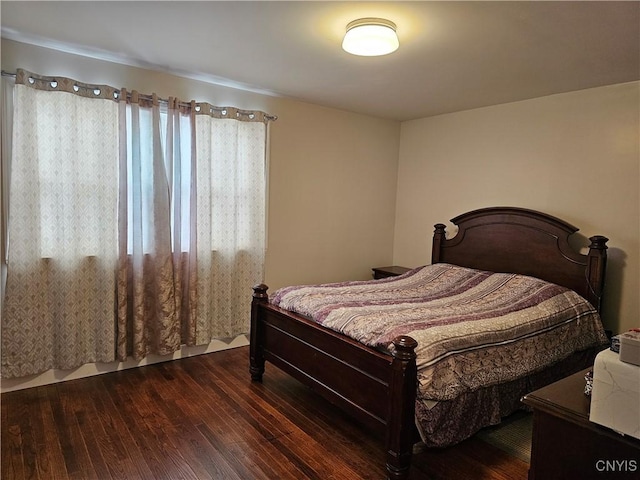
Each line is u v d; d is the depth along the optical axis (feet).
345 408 7.79
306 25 7.74
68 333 9.80
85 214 9.85
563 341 9.12
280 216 13.34
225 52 9.30
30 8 7.41
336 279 14.88
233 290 12.48
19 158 8.87
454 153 14.16
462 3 6.64
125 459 7.12
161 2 7.06
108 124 9.88
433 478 6.88
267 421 8.50
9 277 8.98
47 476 6.62
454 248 13.57
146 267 10.81
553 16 7.00
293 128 13.32
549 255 11.19
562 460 4.24
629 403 3.70
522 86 10.94
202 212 11.48
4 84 8.80
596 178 10.82
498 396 8.00
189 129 11.18
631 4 6.51
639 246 10.14
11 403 8.92
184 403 9.16
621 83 10.33
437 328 7.57
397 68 9.88
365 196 15.34
